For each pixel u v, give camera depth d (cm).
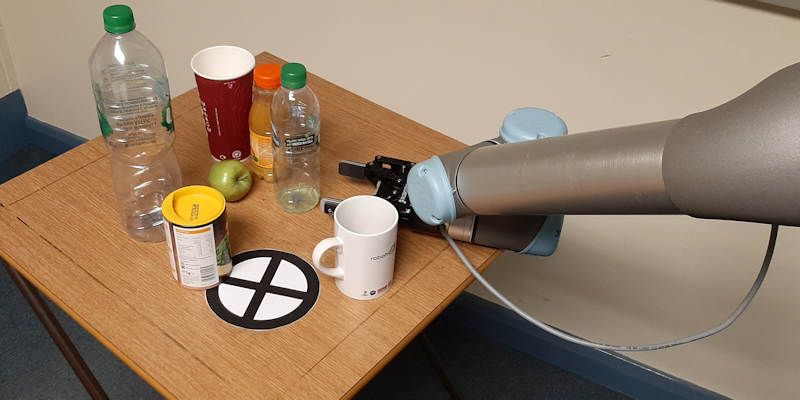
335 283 97
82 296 93
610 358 178
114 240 100
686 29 126
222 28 179
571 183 79
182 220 89
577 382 183
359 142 121
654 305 163
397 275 99
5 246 98
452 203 94
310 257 101
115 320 90
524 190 85
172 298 93
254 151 109
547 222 103
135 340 88
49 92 222
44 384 168
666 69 132
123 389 169
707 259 150
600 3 130
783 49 121
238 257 100
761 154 60
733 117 64
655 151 71
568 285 171
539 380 182
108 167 112
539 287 175
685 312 161
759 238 142
